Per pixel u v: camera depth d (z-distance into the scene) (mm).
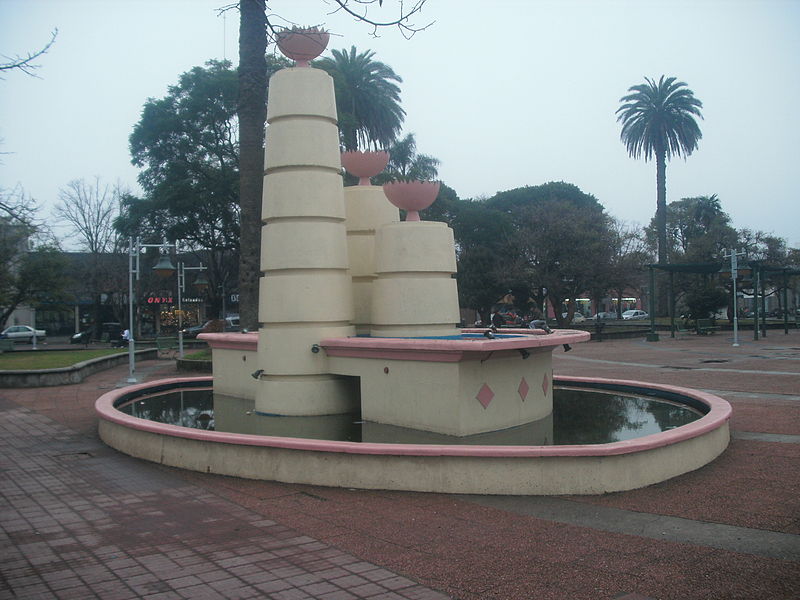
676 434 7789
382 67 40250
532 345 8641
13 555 5504
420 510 6629
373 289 10672
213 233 37000
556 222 42531
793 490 7141
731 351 28125
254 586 4805
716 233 55844
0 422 12688
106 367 24078
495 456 7105
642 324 51750
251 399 12289
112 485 7875
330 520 6371
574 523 6156
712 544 5559
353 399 10578
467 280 46844
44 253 34594
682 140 46375
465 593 4664
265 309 10492
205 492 7484
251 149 19000
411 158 48469
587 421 9852
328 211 10383
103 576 5020
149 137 34531
